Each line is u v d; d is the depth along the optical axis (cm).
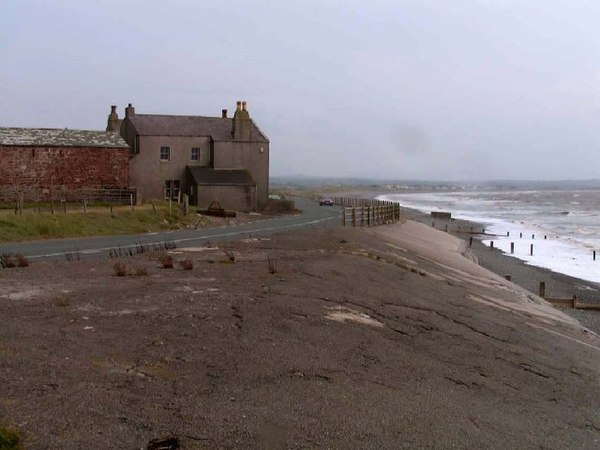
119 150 4319
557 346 1444
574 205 14475
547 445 775
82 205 3844
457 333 1304
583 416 938
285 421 679
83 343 845
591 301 2833
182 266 1581
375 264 1992
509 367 1126
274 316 1099
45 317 972
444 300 1683
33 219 2719
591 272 3925
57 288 1227
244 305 1148
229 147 5372
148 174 5194
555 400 995
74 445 559
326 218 4388
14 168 3966
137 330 930
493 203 15412
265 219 4288
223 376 783
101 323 955
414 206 12800
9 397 641
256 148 5453
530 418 873
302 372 842
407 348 1085
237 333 969
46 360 762
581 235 6588
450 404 842
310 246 2266
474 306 1714
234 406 697
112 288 1243
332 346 987
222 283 1357
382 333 1145
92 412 629
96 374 732
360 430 691
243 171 5375
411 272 2045
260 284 1381
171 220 3506
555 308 2480
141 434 598
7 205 3712
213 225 3641
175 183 5306
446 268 2567
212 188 5056
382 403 788
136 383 723
